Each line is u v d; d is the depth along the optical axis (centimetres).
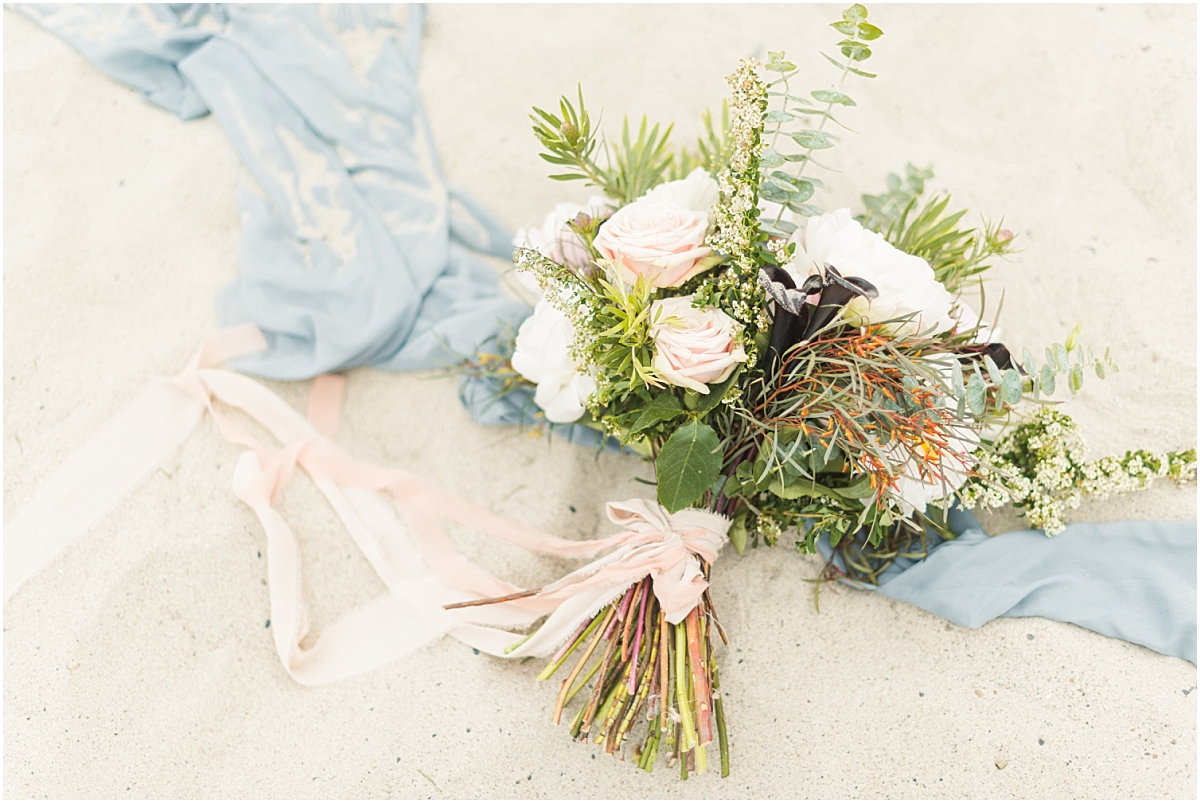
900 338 90
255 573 128
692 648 106
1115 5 149
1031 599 119
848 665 121
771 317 90
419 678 124
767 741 119
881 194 132
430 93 152
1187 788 112
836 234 86
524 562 129
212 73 148
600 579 109
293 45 149
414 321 138
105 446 133
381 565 127
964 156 147
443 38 155
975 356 91
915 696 119
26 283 140
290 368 137
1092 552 120
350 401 139
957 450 95
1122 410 131
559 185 149
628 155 119
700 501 111
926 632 122
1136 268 138
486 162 149
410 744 121
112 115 149
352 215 143
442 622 124
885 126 150
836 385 91
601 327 92
